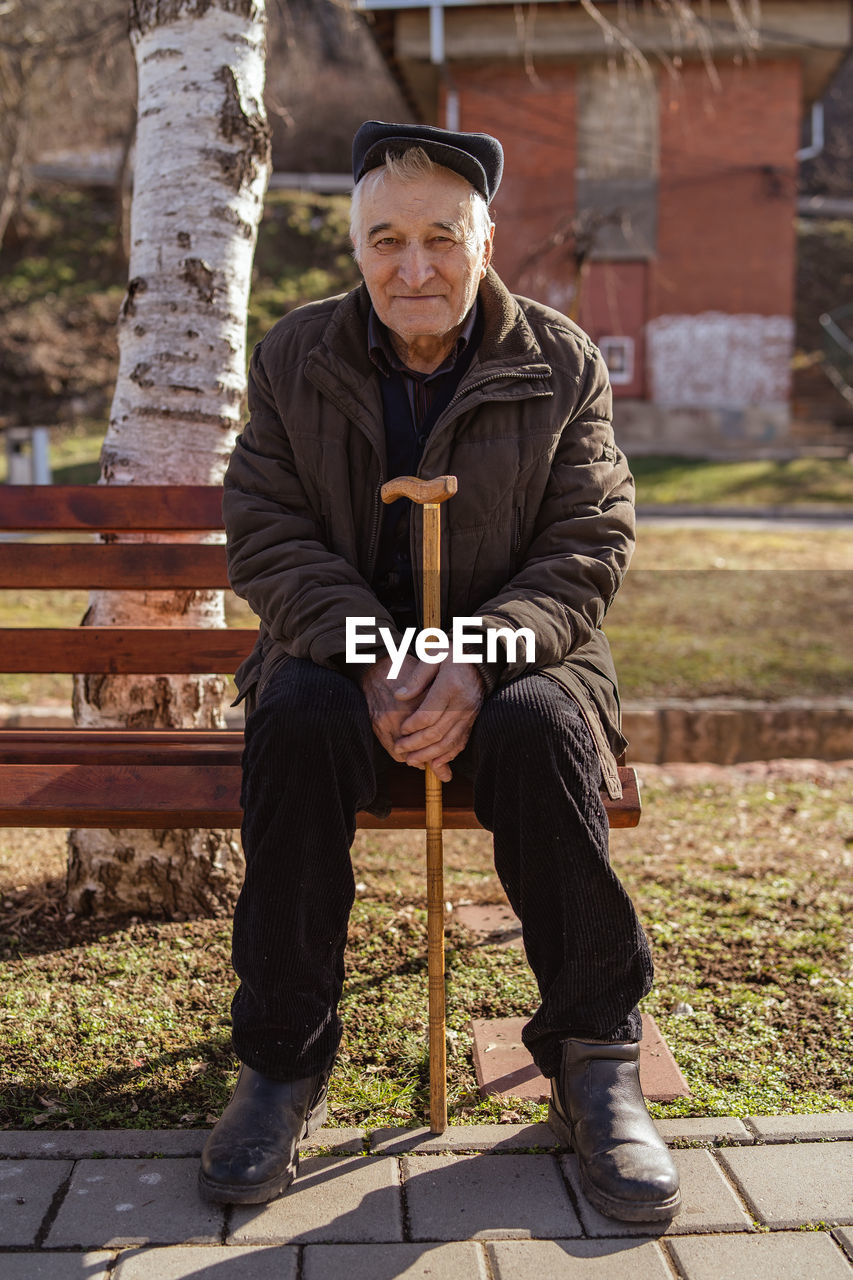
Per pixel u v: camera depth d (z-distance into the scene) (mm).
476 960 2586
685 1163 1797
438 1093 1868
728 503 14727
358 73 25641
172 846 2795
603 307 19312
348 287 21078
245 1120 1734
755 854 3369
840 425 20609
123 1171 1784
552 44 17656
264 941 1729
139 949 2633
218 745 2260
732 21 17188
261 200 2959
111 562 2471
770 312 19219
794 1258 1589
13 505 2469
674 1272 1565
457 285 1886
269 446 1990
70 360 19609
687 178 18844
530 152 18719
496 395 1908
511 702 1727
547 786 1701
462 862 3336
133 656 2537
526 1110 1976
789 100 18562
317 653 1754
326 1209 1691
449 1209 1691
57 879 3082
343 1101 2012
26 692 5031
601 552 1933
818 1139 1858
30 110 16500
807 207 26703
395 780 1976
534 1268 1566
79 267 21891
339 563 1875
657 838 3539
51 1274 1551
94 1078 2078
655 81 18500
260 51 2926
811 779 4227
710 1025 2283
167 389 2803
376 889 3049
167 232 2805
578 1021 1784
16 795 1913
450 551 1950
